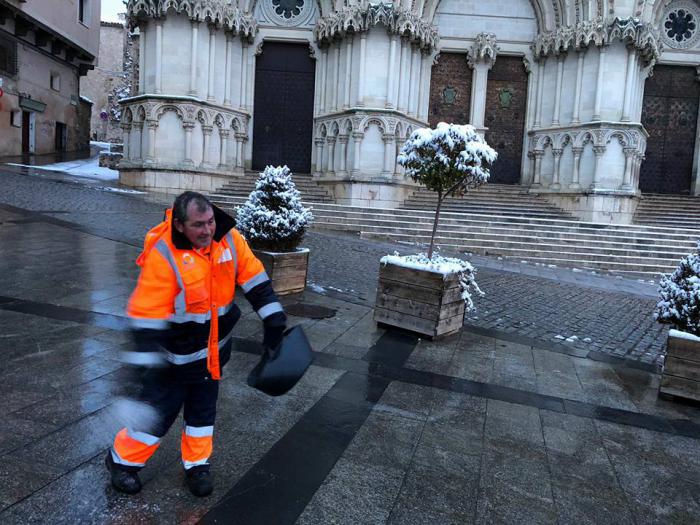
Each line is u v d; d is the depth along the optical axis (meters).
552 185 21.22
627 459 3.80
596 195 19.70
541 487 3.34
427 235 15.70
